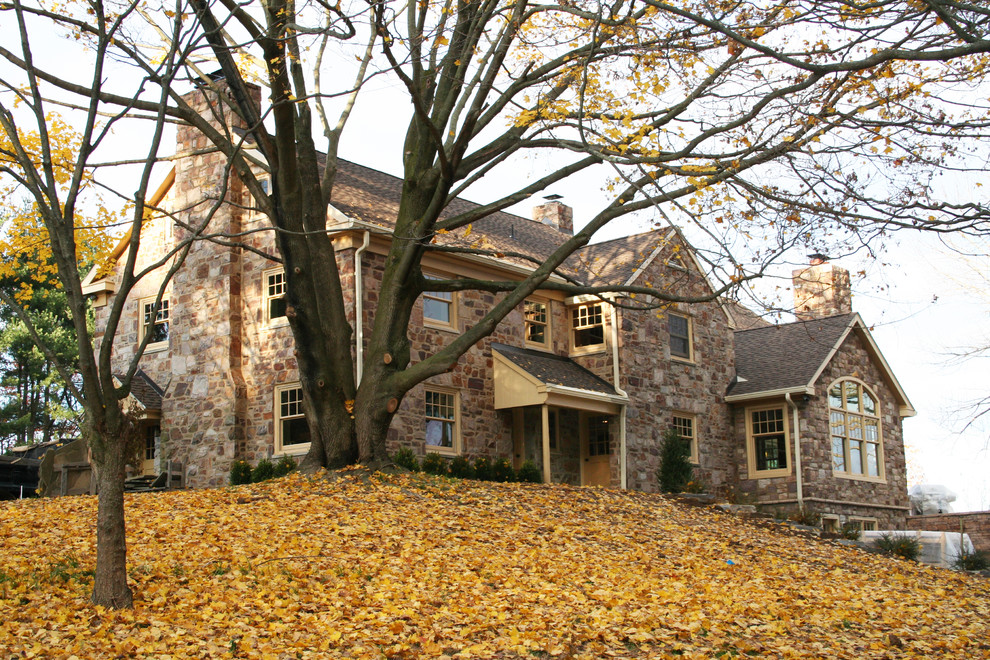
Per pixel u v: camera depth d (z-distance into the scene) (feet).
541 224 96.63
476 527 42.55
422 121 44.91
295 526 39.22
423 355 67.51
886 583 46.19
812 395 82.38
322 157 77.36
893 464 92.32
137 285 76.18
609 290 50.85
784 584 40.52
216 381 68.69
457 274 71.72
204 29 45.06
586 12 42.50
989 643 32.24
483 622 27.76
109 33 30.27
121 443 28.25
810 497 80.89
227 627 26.03
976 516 88.17
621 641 27.09
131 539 36.27
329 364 52.42
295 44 47.57
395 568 33.63
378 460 52.65
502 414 72.74
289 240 49.80
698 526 53.72
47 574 30.71
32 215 47.03
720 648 27.37
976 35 31.30
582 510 51.24
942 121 36.99
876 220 36.29
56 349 112.27
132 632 25.13
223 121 42.29
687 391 81.87
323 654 24.25
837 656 28.12
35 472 85.51
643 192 40.32
